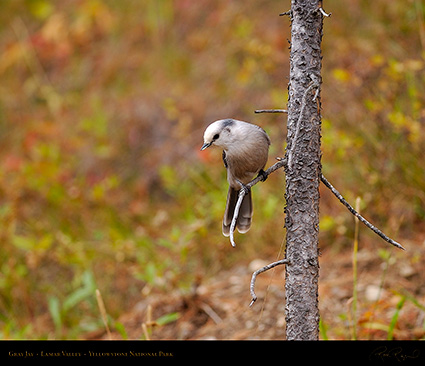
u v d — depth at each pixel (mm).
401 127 9859
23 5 20422
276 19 15578
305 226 5801
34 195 13352
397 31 12297
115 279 11250
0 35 19969
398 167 10336
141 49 17484
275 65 13930
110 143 14961
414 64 10039
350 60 12461
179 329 9359
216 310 9531
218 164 12641
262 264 10453
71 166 14695
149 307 8477
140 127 15000
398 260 9523
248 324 8992
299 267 5820
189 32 17125
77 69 17750
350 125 10797
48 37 18469
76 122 16047
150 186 13852
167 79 16125
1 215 12297
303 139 5723
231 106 14305
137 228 12664
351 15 13945
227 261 10961
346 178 10711
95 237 11758
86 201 13023
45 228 12570
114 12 18516
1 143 16391
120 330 8570
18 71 18406
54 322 10695
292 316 5895
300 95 5723
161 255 11414
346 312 8664
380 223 10203
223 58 15523
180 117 14609
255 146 7383
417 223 10094
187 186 12992
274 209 11180
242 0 16609
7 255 11742
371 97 10766
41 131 15703
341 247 10305
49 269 11859
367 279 9336
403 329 8156
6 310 10945
